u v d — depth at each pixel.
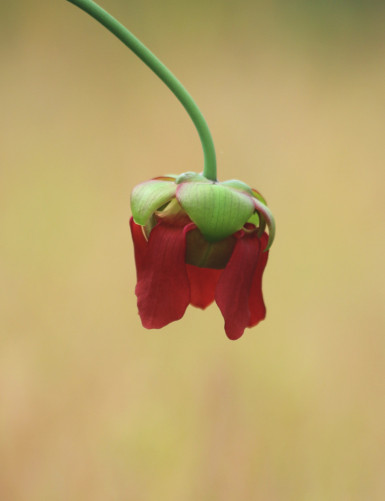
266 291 1.42
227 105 1.89
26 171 1.61
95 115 1.82
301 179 1.65
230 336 0.68
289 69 2.07
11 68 1.93
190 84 1.98
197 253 0.69
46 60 1.95
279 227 1.55
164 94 2.00
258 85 1.98
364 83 2.04
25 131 1.76
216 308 1.30
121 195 1.61
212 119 1.83
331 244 1.49
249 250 0.69
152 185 0.69
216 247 0.69
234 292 0.68
